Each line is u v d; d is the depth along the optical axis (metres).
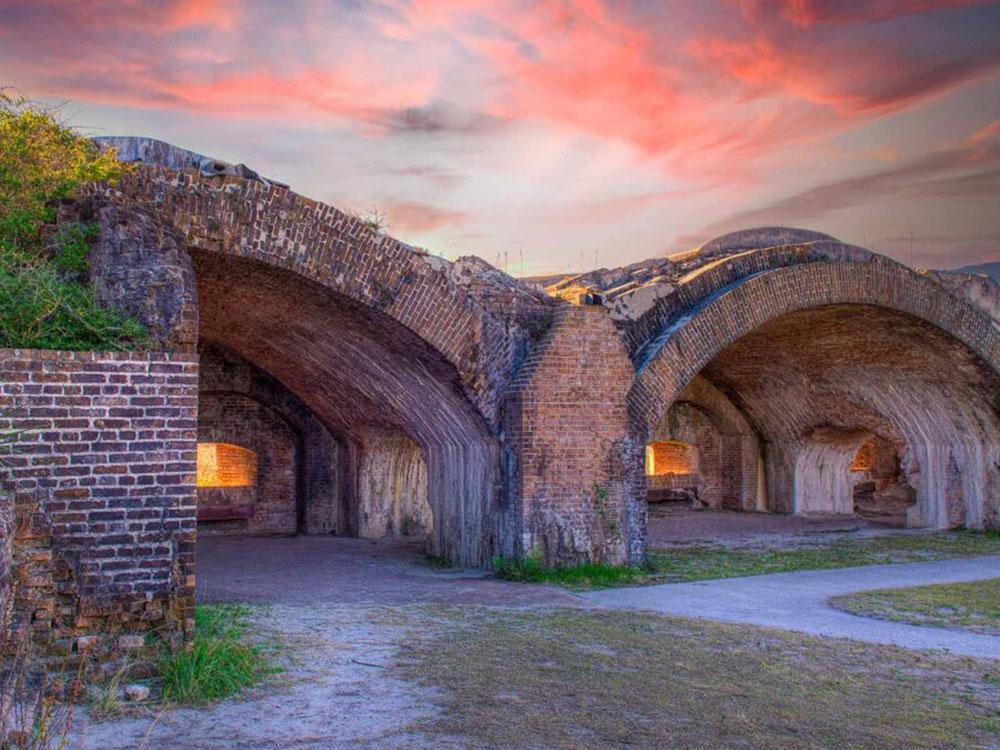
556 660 7.66
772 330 19.20
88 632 6.59
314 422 21.19
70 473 6.66
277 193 11.36
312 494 21.11
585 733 5.63
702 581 13.30
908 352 19.48
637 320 14.73
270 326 15.21
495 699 6.34
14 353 6.56
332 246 11.81
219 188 10.92
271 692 6.41
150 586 6.82
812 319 18.28
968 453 20.81
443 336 12.88
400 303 12.43
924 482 21.55
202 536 20.50
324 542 19.28
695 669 7.49
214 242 10.87
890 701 6.66
